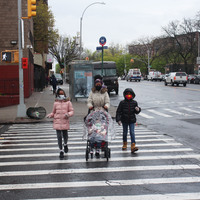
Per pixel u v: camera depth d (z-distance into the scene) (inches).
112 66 1363.2
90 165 298.2
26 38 1130.7
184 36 2842.0
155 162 306.3
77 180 252.1
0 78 1112.8
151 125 576.1
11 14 1120.8
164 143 402.0
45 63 2464.3
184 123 593.0
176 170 277.9
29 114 665.0
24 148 382.3
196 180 249.0
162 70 4379.9
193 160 313.1
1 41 1119.0
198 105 901.8
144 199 208.1
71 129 534.0
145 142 409.1
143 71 4596.5
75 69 1028.5
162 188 230.4
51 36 2155.5
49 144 405.4
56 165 299.9
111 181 248.2
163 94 1296.8
